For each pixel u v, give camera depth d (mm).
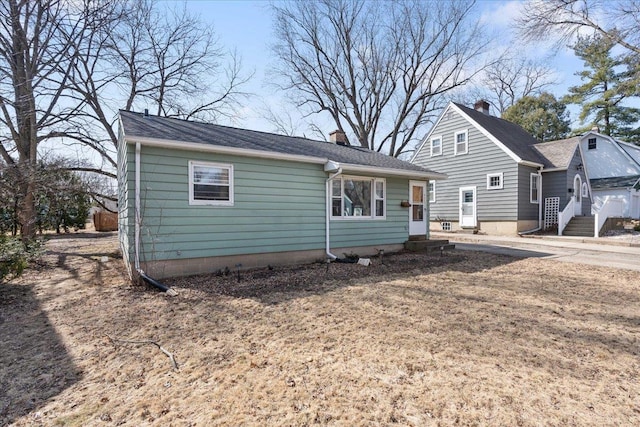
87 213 19750
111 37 12859
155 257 6371
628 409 2418
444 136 18375
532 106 28469
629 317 4379
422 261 8797
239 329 3949
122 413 2389
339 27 22344
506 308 4750
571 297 5320
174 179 6543
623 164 20750
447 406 2443
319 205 8711
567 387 2705
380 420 2289
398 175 10188
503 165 15664
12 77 10852
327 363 3100
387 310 4645
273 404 2473
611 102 23266
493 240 13828
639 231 14875
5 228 9789
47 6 11000
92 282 6402
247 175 7484
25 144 11289
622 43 12617
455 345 3486
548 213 16062
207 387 2707
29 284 6273
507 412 2371
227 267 7223
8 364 3148
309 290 5750
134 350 3406
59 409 2447
